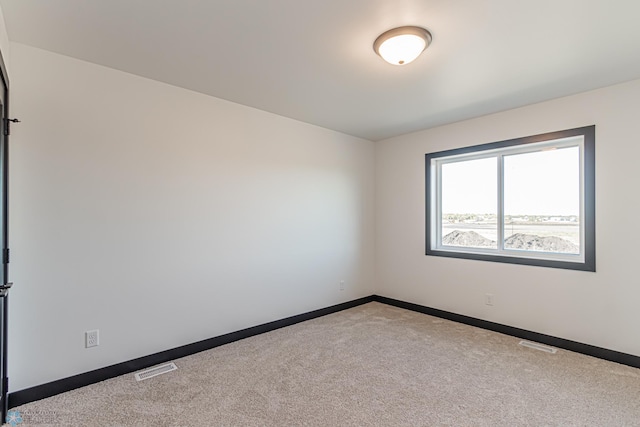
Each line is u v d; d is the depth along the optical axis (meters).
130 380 2.34
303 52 2.17
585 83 2.65
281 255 3.51
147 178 2.58
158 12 1.75
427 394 2.15
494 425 1.83
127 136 2.48
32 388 2.08
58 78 2.20
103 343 2.37
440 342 3.06
